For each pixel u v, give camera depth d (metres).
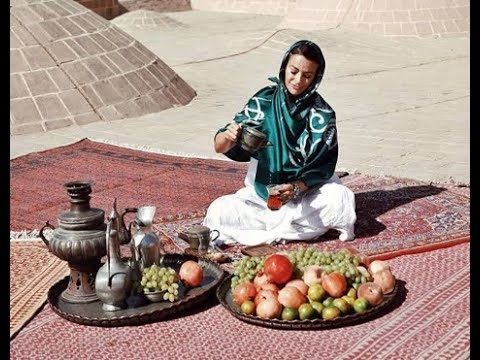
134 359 4.25
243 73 13.98
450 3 18.19
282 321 4.48
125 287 4.64
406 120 10.20
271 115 5.67
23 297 4.97
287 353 4.27
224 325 4.59
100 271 4.66
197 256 5.31
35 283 5.19
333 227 5.80
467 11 18.23
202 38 18.73
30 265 5.51
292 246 5.72
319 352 4.27
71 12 11.05
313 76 5.59
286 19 19.25
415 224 6.12
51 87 9.98
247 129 5.39
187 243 5.86
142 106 10.50
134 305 4.71
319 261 4.88
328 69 14.24
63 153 8.59
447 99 11.54
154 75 11.08
